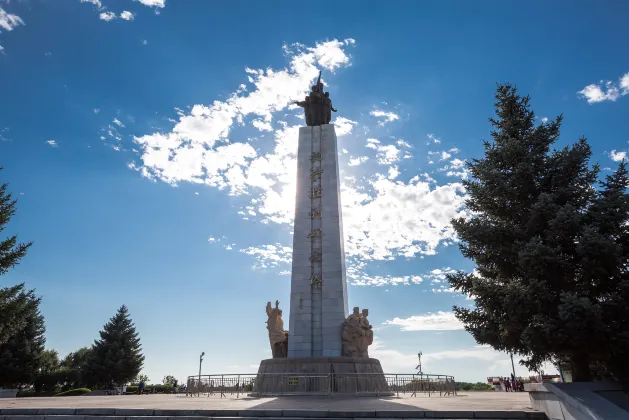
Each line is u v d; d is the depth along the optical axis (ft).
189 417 52.39
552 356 59.00
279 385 95.86
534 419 47.88
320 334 111.55
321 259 117.80
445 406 57.98
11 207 111.24
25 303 119.14
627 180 55.11
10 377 184.85
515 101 67.72
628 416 37.42
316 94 137.28
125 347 236.84
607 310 49.37
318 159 128.47
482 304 59.21
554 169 60.03
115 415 54.13
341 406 59.82
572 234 54.03
